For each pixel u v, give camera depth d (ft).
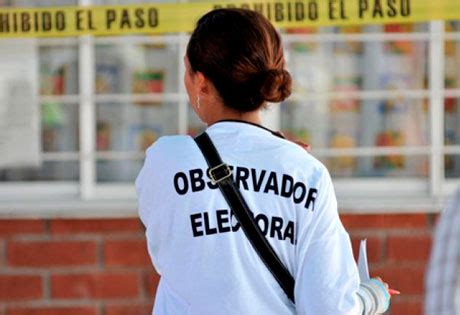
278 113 54.13
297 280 27.58
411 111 54.39
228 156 28.25
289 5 51.26
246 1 51.57
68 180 54.13
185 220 28.07
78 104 53.98
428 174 54.24
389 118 54.44
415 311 53.36
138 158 54.29
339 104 54.39
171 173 28.43
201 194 28.07
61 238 52.95
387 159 54.44
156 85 54.19
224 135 28.58
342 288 27.25
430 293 23.32
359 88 54.39
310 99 54.19
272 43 28.25
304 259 27.58
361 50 54.19
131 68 54.13
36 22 52.21
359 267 29.99
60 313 53.06
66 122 54.08
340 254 27.78
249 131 28.58
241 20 28.17
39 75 53.88
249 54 27.84
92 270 53.06
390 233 53.21
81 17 52.13
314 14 51.31
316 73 54.24
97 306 53.11
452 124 54.49
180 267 28.12
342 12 51.26
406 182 54.13
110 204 53.01
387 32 54.08
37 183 53.93
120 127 54.24
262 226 27.66
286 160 28.17
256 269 27.61
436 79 53.93
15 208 52.75
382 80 54.29
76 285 53.06
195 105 29.55
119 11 52.08
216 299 27.66
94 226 53.06
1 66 53.67
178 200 28.19
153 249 29.09
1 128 53.88
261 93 28.07
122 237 53.06
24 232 52.95
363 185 54.08
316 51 54.19
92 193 53.78
